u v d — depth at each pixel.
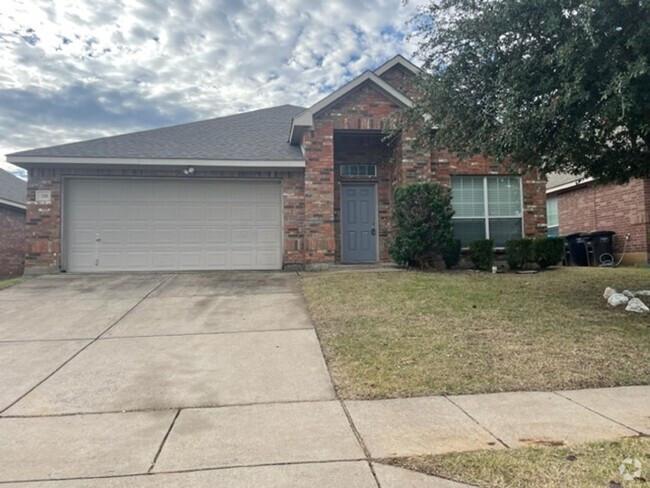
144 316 7.59
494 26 6.73
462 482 2.85
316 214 11.93
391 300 8.04
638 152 7.37
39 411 4.18
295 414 4.04
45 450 3.40
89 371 5.22
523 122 6.57
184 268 12.11
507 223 12.81
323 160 11.98
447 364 5.17
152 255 12.02
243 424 3.84
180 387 4.74
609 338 5.92
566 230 18.86
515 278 10.30
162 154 11.90
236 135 14.12
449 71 7.52
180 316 7.57
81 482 2.93
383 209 13.34
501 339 5.96
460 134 7.96
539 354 5.41
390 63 13.54
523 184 12.88
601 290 8.88
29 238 11.57
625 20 5.79
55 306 8.26
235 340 6.32
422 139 8.80
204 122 15.38
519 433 3.57
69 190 11.88
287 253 12.29
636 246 14.93
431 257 11.59
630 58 5.85
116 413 4.12
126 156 11.63
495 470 2.97
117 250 11.91
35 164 11.53
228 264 12.27
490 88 7.34
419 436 3.54
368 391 4.55
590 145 7.20
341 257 13.14
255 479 2.93
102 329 6.89
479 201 12.75
